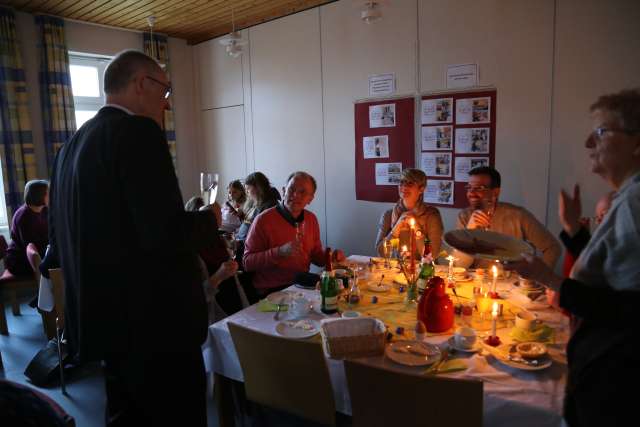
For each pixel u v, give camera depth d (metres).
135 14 4.44
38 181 3.51
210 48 5.34
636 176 0.92
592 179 2.97
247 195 4.40
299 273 2.23
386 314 1.76
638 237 0.86
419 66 3.65
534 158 3.18
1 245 3.43
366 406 1.26
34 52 4.36
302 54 4.45
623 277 0.89
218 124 5.45
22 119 4.25
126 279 1.07
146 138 1.03
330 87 4.28
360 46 4.00
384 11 3.79
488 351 1.41
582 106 2.95
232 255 2.18
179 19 4.66
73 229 1.09
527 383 1.22
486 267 2.45
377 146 4.02
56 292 2.36
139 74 1.12
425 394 1.15
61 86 4.46
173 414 1.17
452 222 3.64
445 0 3.45
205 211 1.16
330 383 1.41
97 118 1.11
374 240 4.18
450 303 1.59
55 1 4.00
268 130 4.89
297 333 1.60
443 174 3.64
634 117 0.91
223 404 1.78
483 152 3.41
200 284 1.21
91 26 4.73
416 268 2.15
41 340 3.24
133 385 1.13
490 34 3.27
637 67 2.74
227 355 1.69
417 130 3.74
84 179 1.05
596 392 0.93
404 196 2.71
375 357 1.42
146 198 1.00
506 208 2.44
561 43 2.98
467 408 1.11
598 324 0.96
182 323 1.14
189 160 5.70
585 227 1.32
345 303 1.90
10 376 2.71
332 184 4.43
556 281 1.08
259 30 4.77
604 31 2.82
